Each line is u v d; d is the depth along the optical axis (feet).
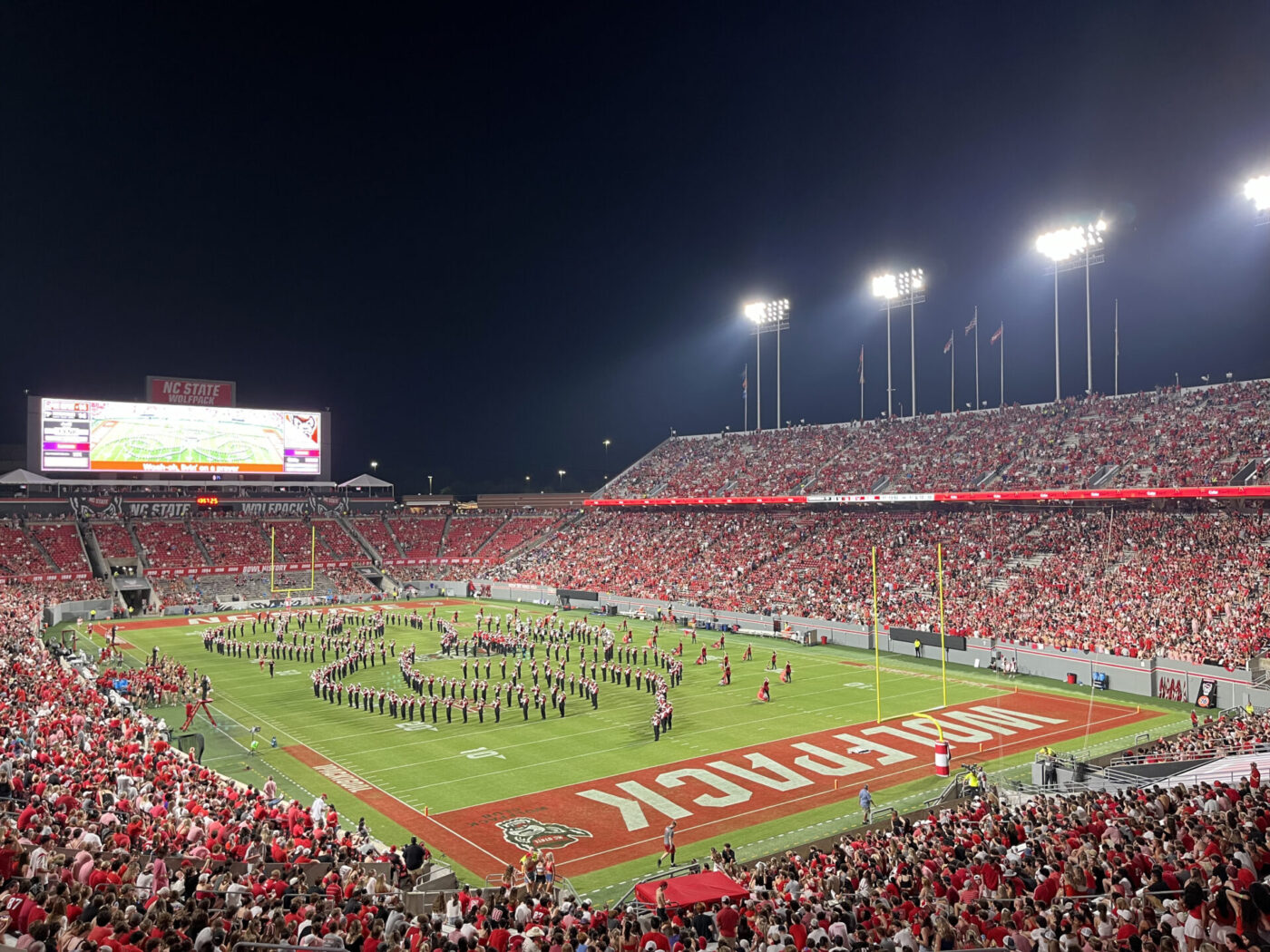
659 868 76.59
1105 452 198.49
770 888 53.57
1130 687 143.54
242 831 61.98
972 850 55.88
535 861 67.92
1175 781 78.43
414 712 131.85
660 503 278.46
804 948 36.19
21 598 220.84
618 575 261.24
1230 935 30.60
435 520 336.90
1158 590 158.10
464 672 147.54
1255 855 42.14
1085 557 178.19
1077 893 43.55
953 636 170.91
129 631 215.31
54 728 86.69
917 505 226.58
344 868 56.39
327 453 302.86
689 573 244.83
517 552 312.09
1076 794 77.46
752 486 265.13
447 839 84.07
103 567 262.06
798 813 89.92
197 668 168.14
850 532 230.07
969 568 191.93
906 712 131.54
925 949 37.11
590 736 119.75
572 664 170.30
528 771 104.78
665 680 153.79
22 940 29.09
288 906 45.50
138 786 71.67
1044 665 156.87
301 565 293.02
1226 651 135.13
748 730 122.11
